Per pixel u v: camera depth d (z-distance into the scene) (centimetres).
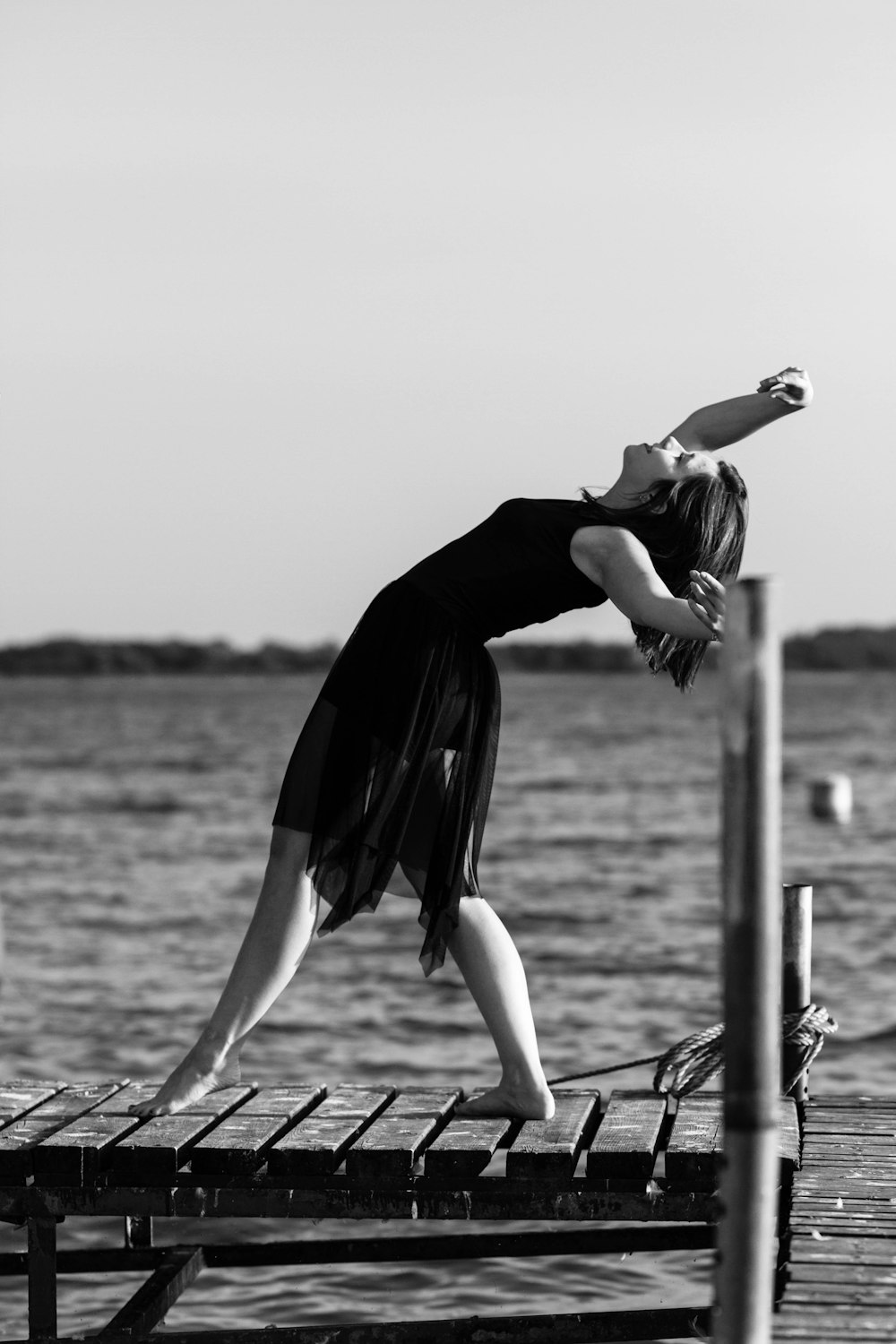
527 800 5228
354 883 582
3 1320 848
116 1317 604
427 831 594
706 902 2961
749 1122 380
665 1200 551
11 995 2061
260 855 3956
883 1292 482
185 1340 583
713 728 10044
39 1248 593
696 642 598
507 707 13812
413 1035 1719
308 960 2277
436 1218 558
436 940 593
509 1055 616
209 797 5712
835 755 7500
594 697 16488
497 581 589
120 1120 607
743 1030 380
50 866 3744
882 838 4178
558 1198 555
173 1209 563
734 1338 384
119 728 11562
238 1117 613
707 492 583
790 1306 472
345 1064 1570
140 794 5838
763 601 375
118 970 2288
